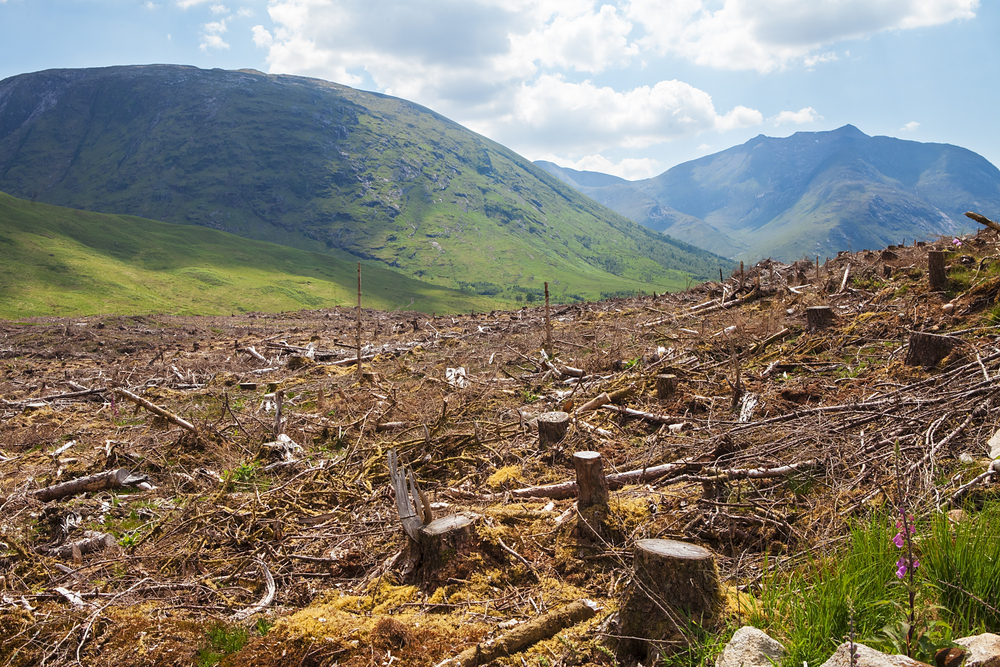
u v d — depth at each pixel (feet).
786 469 19.34
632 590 12.57
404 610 14.93
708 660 10.66
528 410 33.58
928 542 11.90
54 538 21.58
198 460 29.89
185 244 417.28
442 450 27.66
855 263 56.29
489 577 15.70
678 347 42.42
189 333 107.04
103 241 353.92
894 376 27.48
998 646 8.96
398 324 97.04
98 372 61.93
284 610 15.83
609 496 19.90
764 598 12.08
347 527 20.89
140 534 21.61
